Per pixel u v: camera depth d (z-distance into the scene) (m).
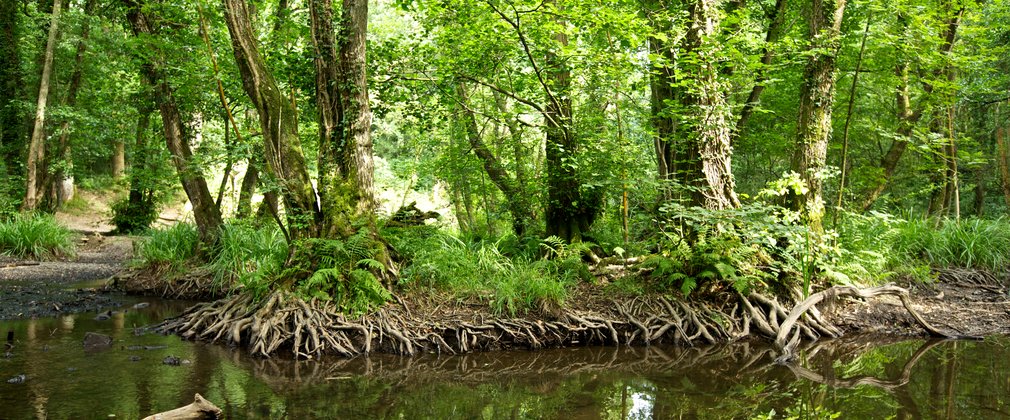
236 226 11.91
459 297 8.37
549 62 10.09
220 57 10.27
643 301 8.70
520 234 11.62
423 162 14.65
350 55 8.10
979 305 10.38
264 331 7.22
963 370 7.05
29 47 19.11
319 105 8.30
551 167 10.34
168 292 11.30
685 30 9.09
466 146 12.43
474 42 10.03
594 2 8.61
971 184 17.52
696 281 8.95
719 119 8.90
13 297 10.42
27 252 15.16
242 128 12.70
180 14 9.62
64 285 12.25
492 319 7.99
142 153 16.83
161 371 6.38
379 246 8.15
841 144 13.64
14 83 19.05
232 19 8.19
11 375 6.05
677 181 9.11
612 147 10.10
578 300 8.73
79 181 26.14
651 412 5.51
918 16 8.75
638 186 9.87
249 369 6.58
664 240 9.27
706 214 8.27
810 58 9.26
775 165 15.29
